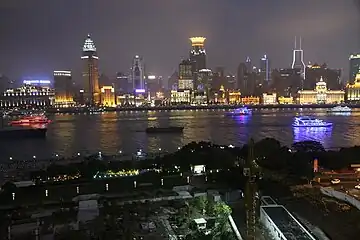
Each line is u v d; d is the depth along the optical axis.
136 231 71.50
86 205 84.12
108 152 179.38
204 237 67.62
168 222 75.50
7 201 88.56
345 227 72.62
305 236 63.94
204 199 82.69
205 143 147.12
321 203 85.25
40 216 79.44
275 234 67.19
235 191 87.81
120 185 99.06
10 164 143.50
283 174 104.19
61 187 97.69
